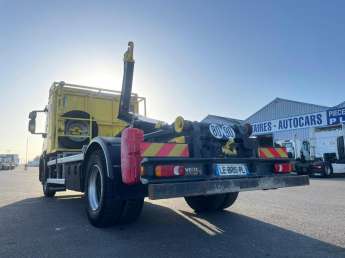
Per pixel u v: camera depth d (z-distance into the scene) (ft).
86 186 19.08
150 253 13.48
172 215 21.50
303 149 70.90
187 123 16.30
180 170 14.79
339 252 13.33
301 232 16.52
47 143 31.07
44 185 32.94
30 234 16.93
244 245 14.43
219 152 16.88
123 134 15.20
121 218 17.62
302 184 18.34
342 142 68.49
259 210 22.85
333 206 24.27
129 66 21.35
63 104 28.22
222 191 15.23
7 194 36.78
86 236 16.26
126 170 14.70
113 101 30.25
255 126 116.16
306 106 121.90
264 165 18.17
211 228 17.67
